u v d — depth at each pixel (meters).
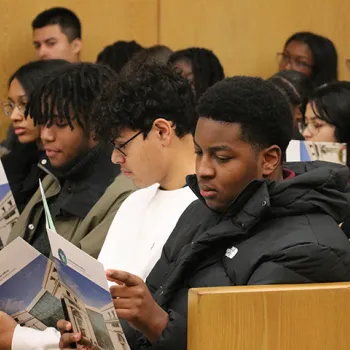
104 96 4.45
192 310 3.02
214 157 3.52
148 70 4.38
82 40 10.53
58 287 3.78
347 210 3.62
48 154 5.52
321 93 7.24
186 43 10.92
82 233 5.21
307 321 3.11
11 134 8.05
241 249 3.49
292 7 11.14
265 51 11.08
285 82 8.37
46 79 5.51
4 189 5.83
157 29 10.87
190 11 10.91
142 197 4.59
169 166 4.38
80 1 10.55
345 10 11.28
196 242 3.58
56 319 4.02
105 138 4.41
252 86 3.56
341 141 7.14
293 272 3.35
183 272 3.62
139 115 4.27
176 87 4.33
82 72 5.45
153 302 3.35
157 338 3.36
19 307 4.02
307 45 10.21
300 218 3.51
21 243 3.71
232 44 10.99
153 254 4.31
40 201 5.78
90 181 5.48
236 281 3.45
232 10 10.98
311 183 3.54
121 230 4.54
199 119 3.59
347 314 3.16
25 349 3.99
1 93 10.18
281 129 3.58
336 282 3.32
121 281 3.31
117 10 10.70
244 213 3.49
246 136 3.49
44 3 10.40
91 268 3.14
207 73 8.50
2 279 3.89
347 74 11.19
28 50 10.34
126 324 3.90
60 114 5.40
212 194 3.56
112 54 9.35
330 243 3.41
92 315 3.36
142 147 4.30
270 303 3.06
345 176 3.65
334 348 3.14
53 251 3.43
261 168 3.57
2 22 10.22
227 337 3.01
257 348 3.05
